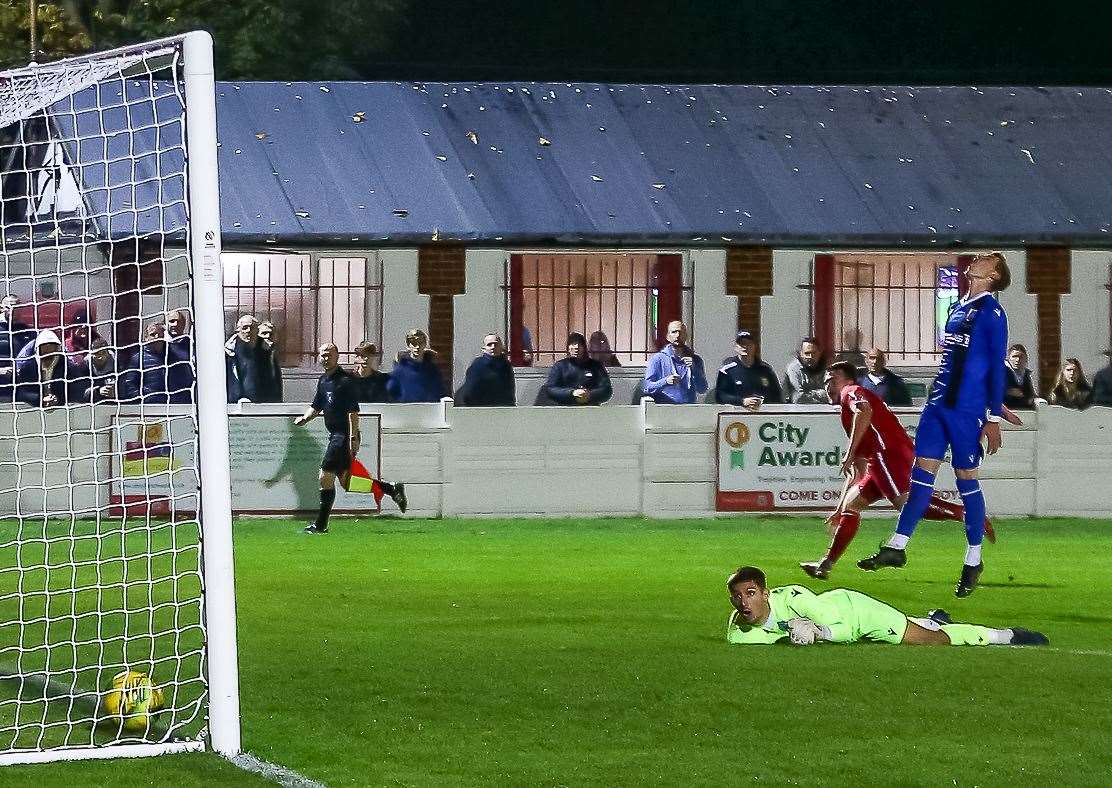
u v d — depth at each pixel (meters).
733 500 27.36
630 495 27.27
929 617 15.30
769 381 28.78
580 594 18.31
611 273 34.94
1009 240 35.25
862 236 34.84
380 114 35.62
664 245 34.34
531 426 27.03
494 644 14.79
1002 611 17.59
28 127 31.94
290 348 33.84
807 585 19.53
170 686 12.84
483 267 34.34
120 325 31.64
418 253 34.00
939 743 10.99
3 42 44.34
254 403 26.31
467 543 23.50
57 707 12.12
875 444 19.30
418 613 16.78
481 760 10.46
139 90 33.00
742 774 10.16
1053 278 36.00
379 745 10.86
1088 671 13.41
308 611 16.91
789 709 11.97
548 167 35.19
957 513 19.03
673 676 13.13
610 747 10.84
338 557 21.75
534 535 24.59
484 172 34.88
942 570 21.16
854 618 14.70
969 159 36.75
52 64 12.90
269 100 35.56
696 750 10.77
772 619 14.80
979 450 18.55
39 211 31.64
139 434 25.53
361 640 15.03
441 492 26.88
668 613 16.83
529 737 11.11
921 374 35.62
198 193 10.70
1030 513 28.02
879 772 10.23
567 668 13.52
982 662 13.77
